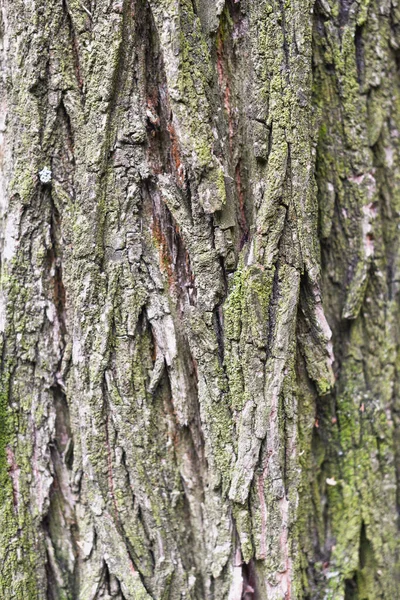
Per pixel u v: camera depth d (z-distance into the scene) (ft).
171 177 3.11
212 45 3.08
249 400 3.09
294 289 3.10
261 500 3.10
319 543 3.31
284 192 3.09
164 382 3.17
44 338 3.19
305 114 3.11
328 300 3.35
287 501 3.11
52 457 3.22
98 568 3.14
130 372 3.13
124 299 3.12
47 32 3.08
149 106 3.10
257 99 3.08
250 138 3.12
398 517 3.45
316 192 3.18
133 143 3.09
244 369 3.09
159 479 3.16
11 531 3.16
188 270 3.15
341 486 3.35
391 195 3.44
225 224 3.07
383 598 3.36
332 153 3.30
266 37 3.07
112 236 3.11
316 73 3.27
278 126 3.08
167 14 2.98
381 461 3.39
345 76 3.29
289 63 3.09
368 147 3.33
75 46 3.09
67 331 3.20
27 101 3.11
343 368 3.38
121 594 3.12
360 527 3.33
